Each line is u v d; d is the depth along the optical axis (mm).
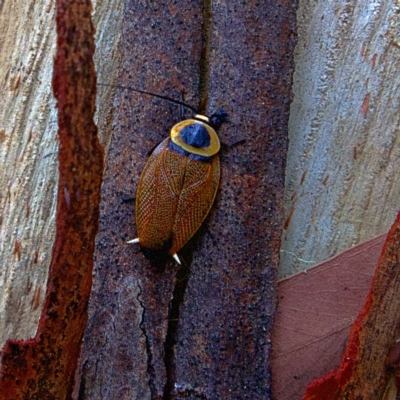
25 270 190
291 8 183
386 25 188
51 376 168
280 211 182
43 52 193
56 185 191
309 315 182
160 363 181
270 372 180
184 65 185
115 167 185
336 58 189
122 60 187
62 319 166
